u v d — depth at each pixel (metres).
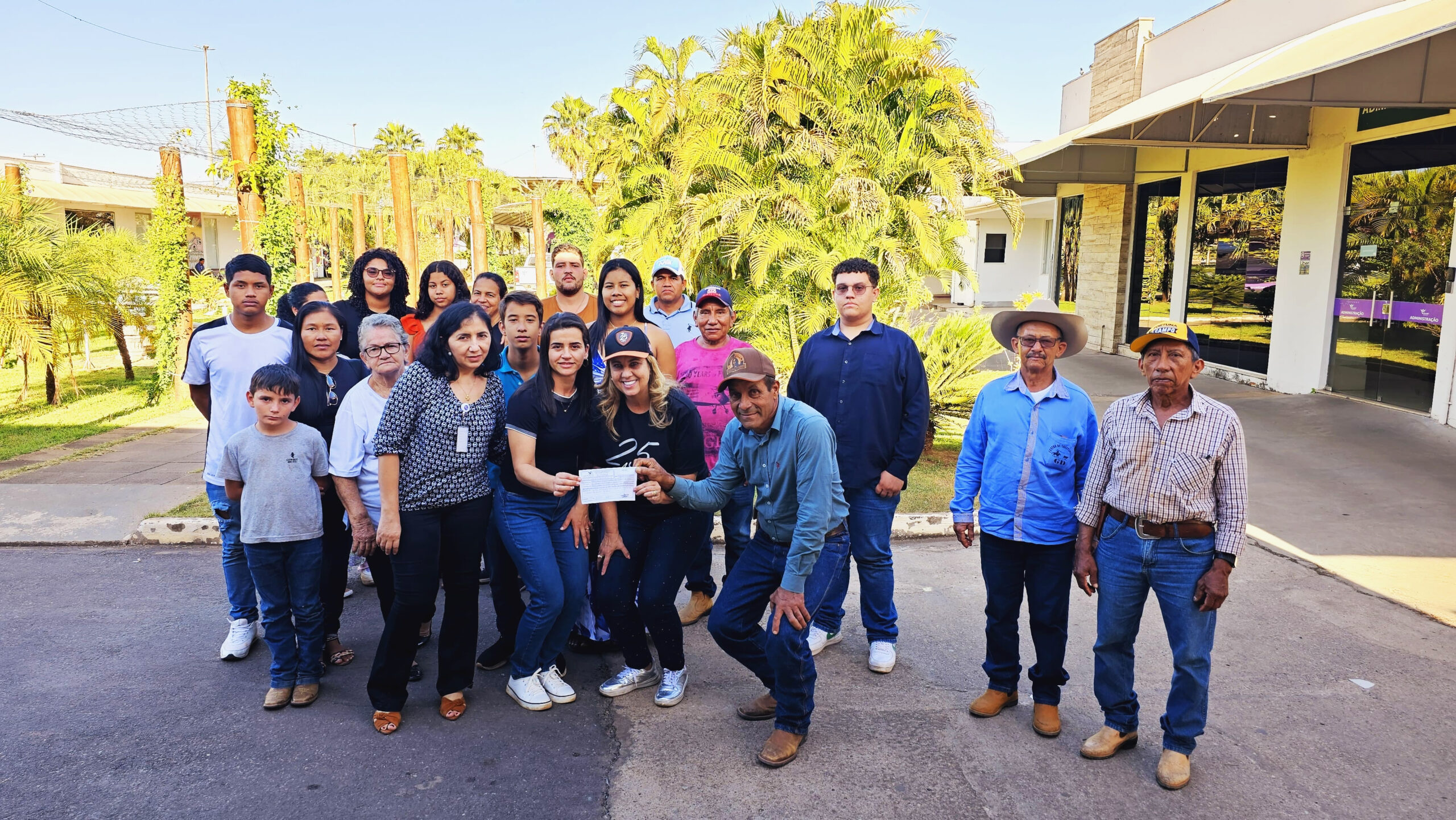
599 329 4.98
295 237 11.80
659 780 3.54
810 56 9.13
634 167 12.94
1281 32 11.23
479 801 3.39
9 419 11.59
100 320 13.72
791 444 3.58
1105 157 14.93
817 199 9.16
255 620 4.68
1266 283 11.86
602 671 4.58
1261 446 8.60
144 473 8.37
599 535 4.50
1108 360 14.95
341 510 4.43
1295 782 3.48
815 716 4.05
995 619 3.98
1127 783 3.50
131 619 5.13
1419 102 7.61
